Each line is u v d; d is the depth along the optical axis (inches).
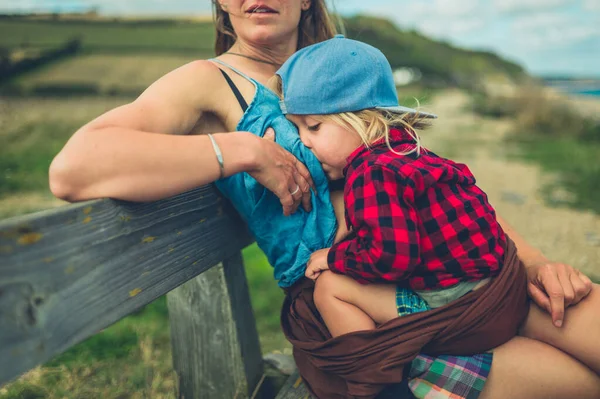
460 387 62.1
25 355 39.4
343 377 63.4
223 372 83.0
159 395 99.6
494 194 277.3
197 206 65.8
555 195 271.6
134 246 53.3
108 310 49.1
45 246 41.9
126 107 59.6
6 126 433.7
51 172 51.5
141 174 52.7
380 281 62.6
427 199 62.1
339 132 65.0
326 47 67.2
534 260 74.5
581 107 673.0
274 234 68.5
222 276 79.3
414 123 69.3
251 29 72.1
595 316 65.0
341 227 69.4
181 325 84.4
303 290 69.8
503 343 64.8
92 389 102.0
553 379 63.4
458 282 62.2
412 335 60.6
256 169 59.9
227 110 67.7
